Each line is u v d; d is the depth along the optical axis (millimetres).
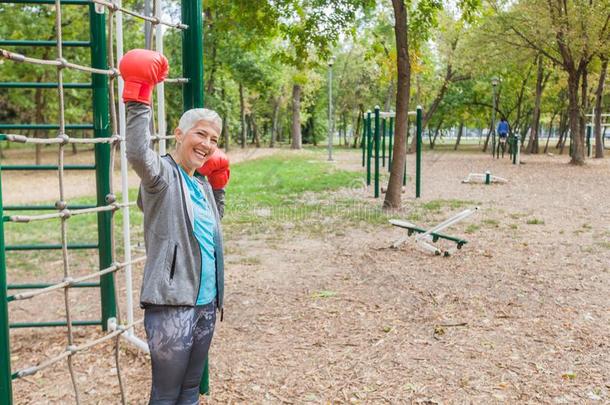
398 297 6090
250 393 3916
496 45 25672
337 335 5008
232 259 7953
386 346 4738
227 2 12297
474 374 4180
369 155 16766
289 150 41062
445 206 12695
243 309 5754
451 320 5352
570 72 24594
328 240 9195
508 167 24203
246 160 29516
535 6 23156
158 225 2633
